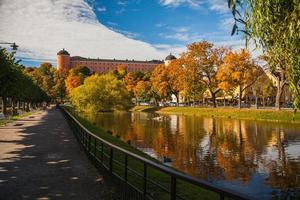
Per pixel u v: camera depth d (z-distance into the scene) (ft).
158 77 329.52
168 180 41.93
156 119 212.84
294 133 127.03
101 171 43.14
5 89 156.97
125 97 237.45
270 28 24.30
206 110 258.16
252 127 153.58
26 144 72.49
